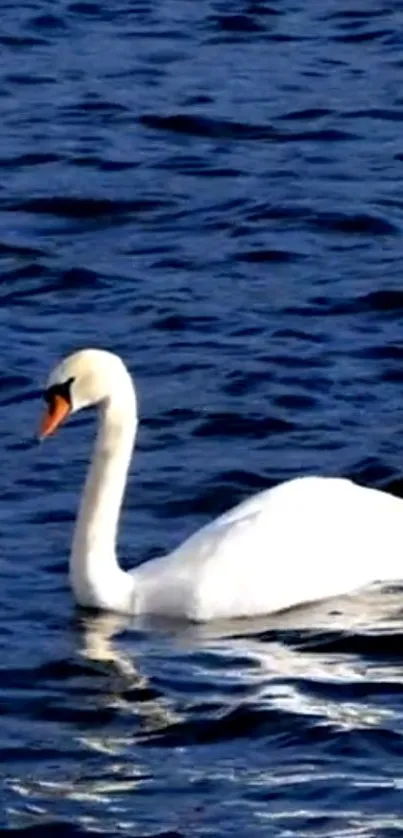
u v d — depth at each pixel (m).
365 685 15.08
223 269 23.28
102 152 26.59
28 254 23.62
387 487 18.47
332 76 29.27
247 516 16.59
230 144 26.91
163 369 20.89
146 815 13.52
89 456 18.92
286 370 20.78
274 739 14.38
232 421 19.67
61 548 17.22
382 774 13.93
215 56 30.11
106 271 23.17
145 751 14.29
